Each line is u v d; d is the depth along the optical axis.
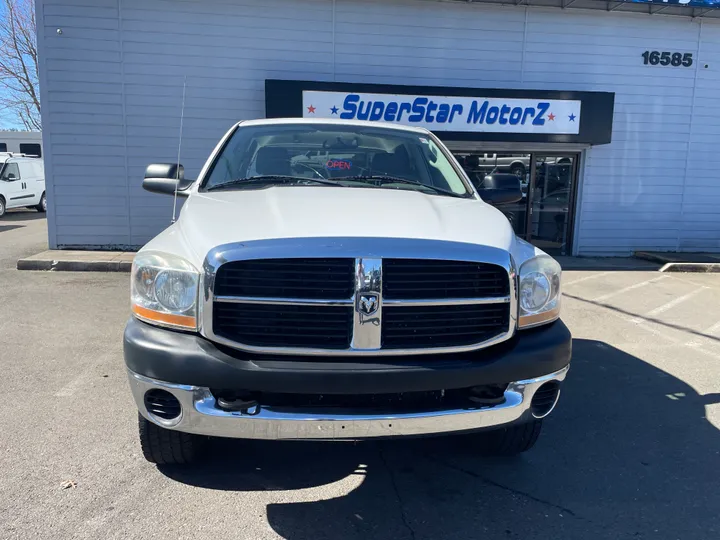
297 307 2.43
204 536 2.55
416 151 4.07
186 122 10.47
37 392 4.12
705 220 12.30
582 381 4.71
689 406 4.21
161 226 10.66
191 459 3.05
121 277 8.55
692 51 11.70
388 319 2.47
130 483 2.96
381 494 2.95
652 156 11.93
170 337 2.48
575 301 7.78
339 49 10.69
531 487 3.05
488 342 2.57
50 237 10.48
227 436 2.49
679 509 2.87
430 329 2.52
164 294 2.51
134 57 10.17
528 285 2.71
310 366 2.41
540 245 12.13
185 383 2.41
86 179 10.38
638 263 11.24
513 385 2.62
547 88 11.38
